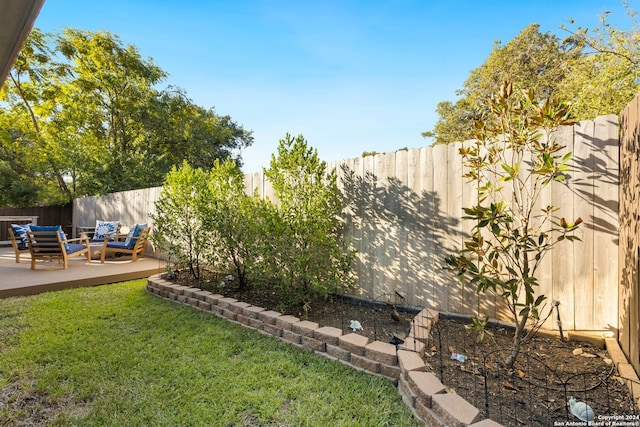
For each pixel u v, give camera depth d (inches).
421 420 73.4
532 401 73.6
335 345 104.3
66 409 78.9
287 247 141.9
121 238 307.3
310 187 151.1
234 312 139.3
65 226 444.8
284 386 87.5
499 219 86.0
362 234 152.2
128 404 79.8
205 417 75.0
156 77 570.9
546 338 106.7
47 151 481.4
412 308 135.8
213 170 187.9
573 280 105.6
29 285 184.1
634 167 84.2
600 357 92.7
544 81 450.0
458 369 88.0
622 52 247.1
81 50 506.0
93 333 123.1
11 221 409.1
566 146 106.3
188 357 104.2
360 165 152.8
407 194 138.6
